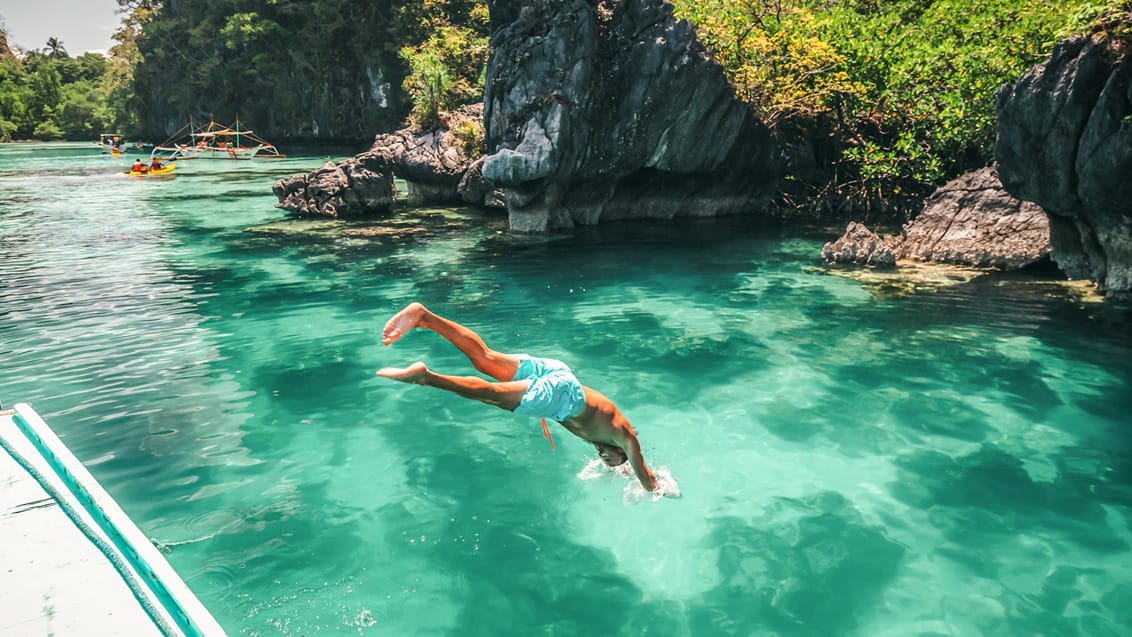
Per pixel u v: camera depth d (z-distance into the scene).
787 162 23.95
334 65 62.28
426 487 6.34
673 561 5.29
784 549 5.42
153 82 83.12
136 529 3.03
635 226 21.28
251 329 10.88
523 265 15.53
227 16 68.69
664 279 14.13
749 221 22.27
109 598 2.65
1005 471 6.58
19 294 12.96
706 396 8.33
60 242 18.44
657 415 7.82
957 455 6.89
